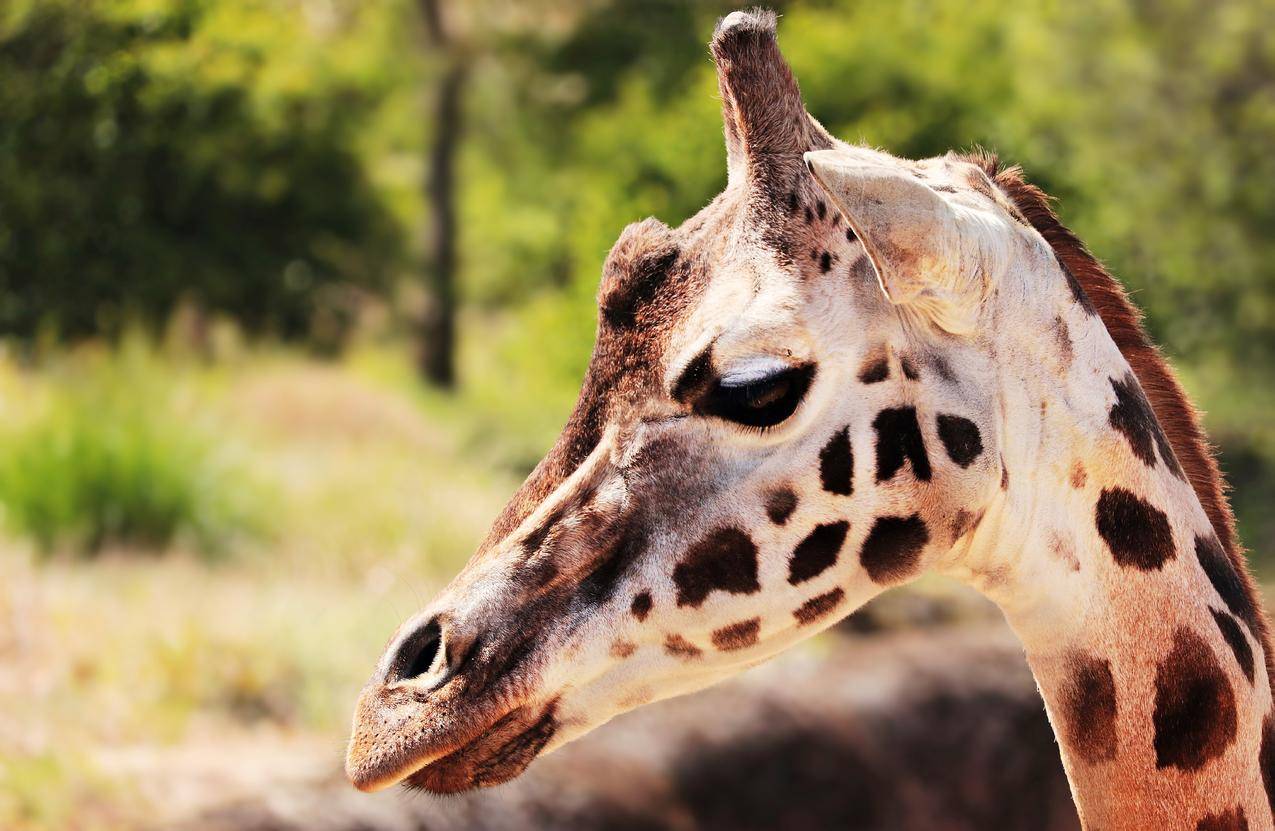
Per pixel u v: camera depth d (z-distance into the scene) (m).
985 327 4.46
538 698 4.39
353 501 23.14
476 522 23.69
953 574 4.72
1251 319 38.59
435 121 52.66
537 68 50.94
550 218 52.25
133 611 16.61
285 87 41.06
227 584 18.91
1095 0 39.22
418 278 53.75
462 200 58.88
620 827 12.65
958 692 15.91
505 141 55.12
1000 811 15.55
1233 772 4.59
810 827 14.20
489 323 64.94
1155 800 4.59
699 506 4.39
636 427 4.44
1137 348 5.04
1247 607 4.85
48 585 17.33
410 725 4.33
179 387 26.22
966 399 4.43
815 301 4.36
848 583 4.45
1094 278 5.00
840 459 4.36
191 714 14.38
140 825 11.21
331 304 48.84
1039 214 4.95
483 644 4.38
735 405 4.34
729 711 14.63
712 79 28.33
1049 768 15.96
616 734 13.88
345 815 11.51
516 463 30.75
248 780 12.32
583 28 49.75
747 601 4.39
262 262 45.22
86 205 33.16
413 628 4.46
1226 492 5.28
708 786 13.70
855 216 4.06
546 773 12.82
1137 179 37.91
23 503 19.81
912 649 16.83
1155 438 4.75
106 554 19.56
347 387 34.00
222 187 42.38
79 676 14.66
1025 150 24.50
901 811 14.71
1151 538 4.60
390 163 56.62
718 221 4.56
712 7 46.66
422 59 49.84
